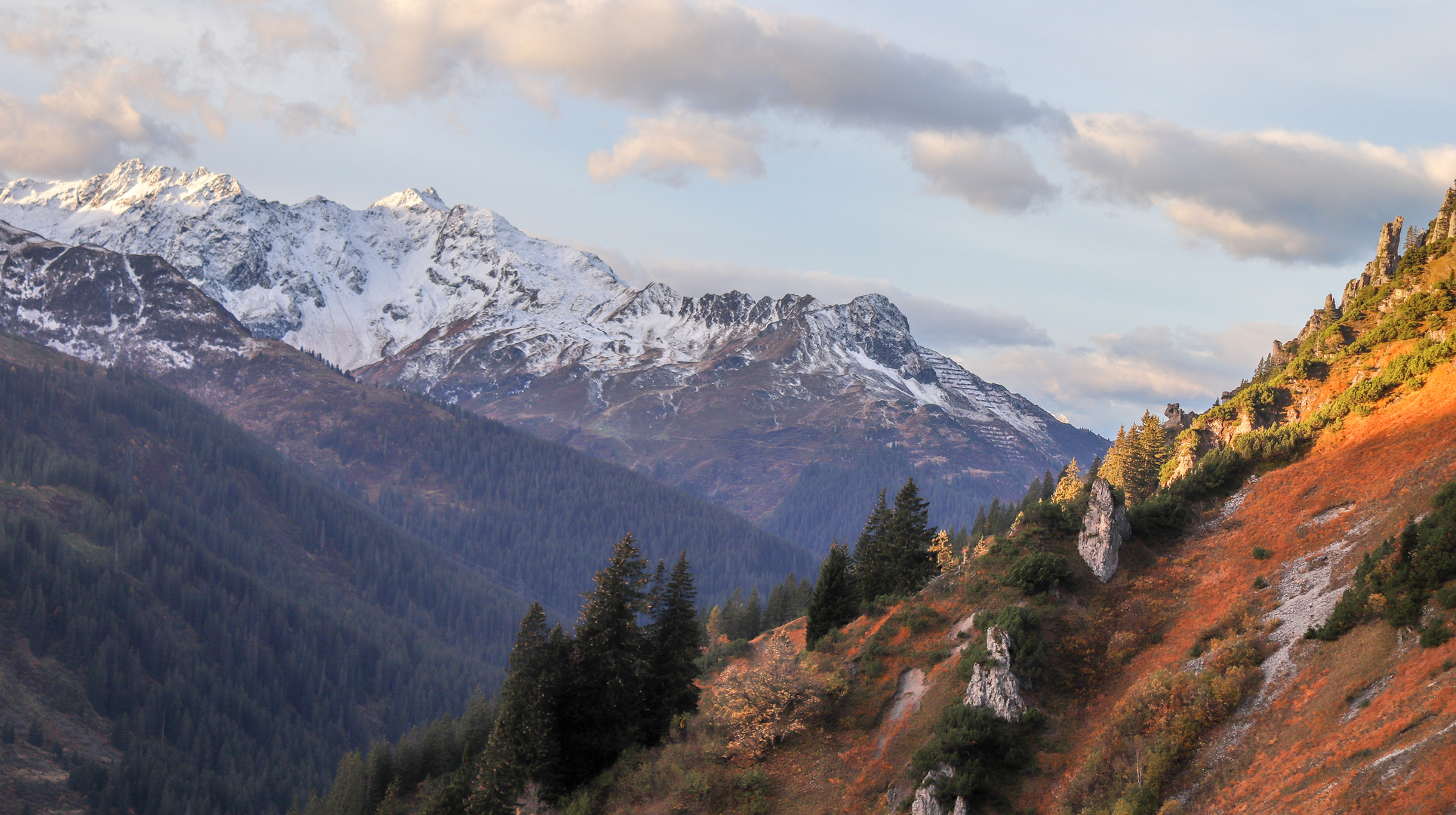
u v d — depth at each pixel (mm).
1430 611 48094
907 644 73438
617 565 81125
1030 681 63000
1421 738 39750
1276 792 44188
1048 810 53969
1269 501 76875
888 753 63750
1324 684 50031
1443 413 71750
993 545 81188
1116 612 69625
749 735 68812
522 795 74500
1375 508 66000
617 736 78000
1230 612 62938
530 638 79562
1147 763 51875
